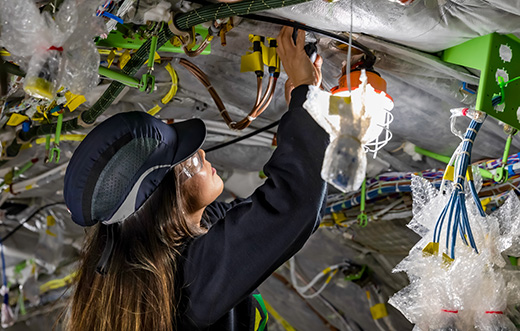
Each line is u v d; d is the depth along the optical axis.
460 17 1.35
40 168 2.76
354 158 0.98
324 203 1.18
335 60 1.61
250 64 1.54
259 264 1.16
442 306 1.45
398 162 2.22
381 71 1.65
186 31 1.39
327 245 2.95
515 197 1.54
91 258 1.31
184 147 1.28
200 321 1.23
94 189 1.18
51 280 3.90
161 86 1.96
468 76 1.54
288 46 1.34
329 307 3.30
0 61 1.28
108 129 1.20
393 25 1.37
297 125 1.16
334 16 1.34
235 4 1.26
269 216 1.13
